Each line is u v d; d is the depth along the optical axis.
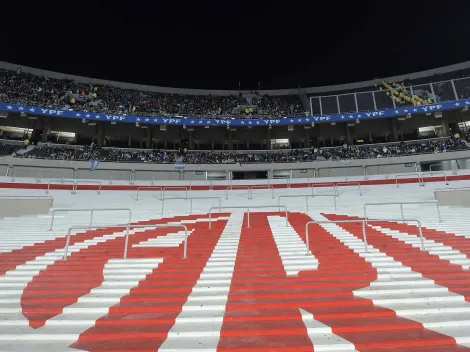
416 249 6.52
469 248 6.53
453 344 3.07
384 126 30.48
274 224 10.05
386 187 18.92
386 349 3.00
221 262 5.97
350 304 4.04
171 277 5.20
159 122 27.48
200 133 31.92
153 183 22.11
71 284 4.95
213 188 21.86
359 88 34.09
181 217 12.21
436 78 31.56
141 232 9.29
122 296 4.42
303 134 32.12
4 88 26.25
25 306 4.17
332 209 13.61
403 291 4.39
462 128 28.89
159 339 3.29
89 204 15.73
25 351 3.01
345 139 31.39
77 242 7.93
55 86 29.59
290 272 5.31
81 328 3.54
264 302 4.13
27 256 6.50
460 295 4.20
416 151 25.69
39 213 12.63
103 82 33.19
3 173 21.36
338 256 6.13
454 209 11.44
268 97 35.09
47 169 22.45
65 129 28.75
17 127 27.67
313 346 3.02
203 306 4.00
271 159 27.92
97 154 25.72
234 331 3.34
